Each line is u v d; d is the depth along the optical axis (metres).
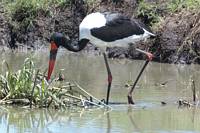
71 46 12.99
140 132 10.21
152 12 19.09
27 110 11.94
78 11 20.67
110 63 17.95
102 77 15.52
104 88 14.09
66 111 11.89
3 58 18.33
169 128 10.53
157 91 13.83
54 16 20.84
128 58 18.78
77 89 13.86
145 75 15.89
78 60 18.41
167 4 19.22
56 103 12.12
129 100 12.50
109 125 10.70
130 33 12.95
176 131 10.32
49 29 20.73
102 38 12.76
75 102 12.37
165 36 18.20
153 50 18.31
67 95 12.34
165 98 13.05
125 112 11.79
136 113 11.70
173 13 18.78
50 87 12.65
